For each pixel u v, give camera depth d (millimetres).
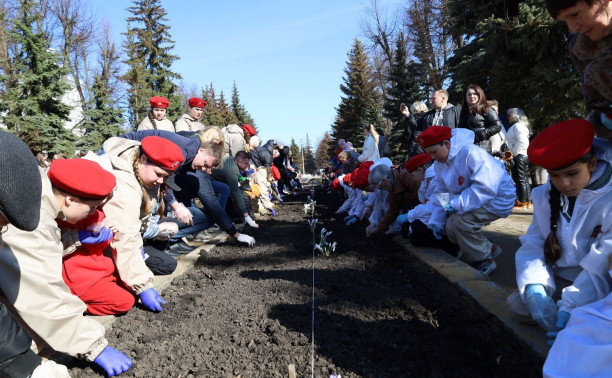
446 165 4102
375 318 2900
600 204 2074
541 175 9820
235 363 2391
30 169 1348
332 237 6168
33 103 17125
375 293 3400
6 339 1483
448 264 3898
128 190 3133
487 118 5859
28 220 1346
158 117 6516
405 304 3062
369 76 40031
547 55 9375
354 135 32844
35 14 18047
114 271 3291
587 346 1550
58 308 2146
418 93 21031
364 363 2289
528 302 2260
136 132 4367
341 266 4348
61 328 2166
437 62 25375
